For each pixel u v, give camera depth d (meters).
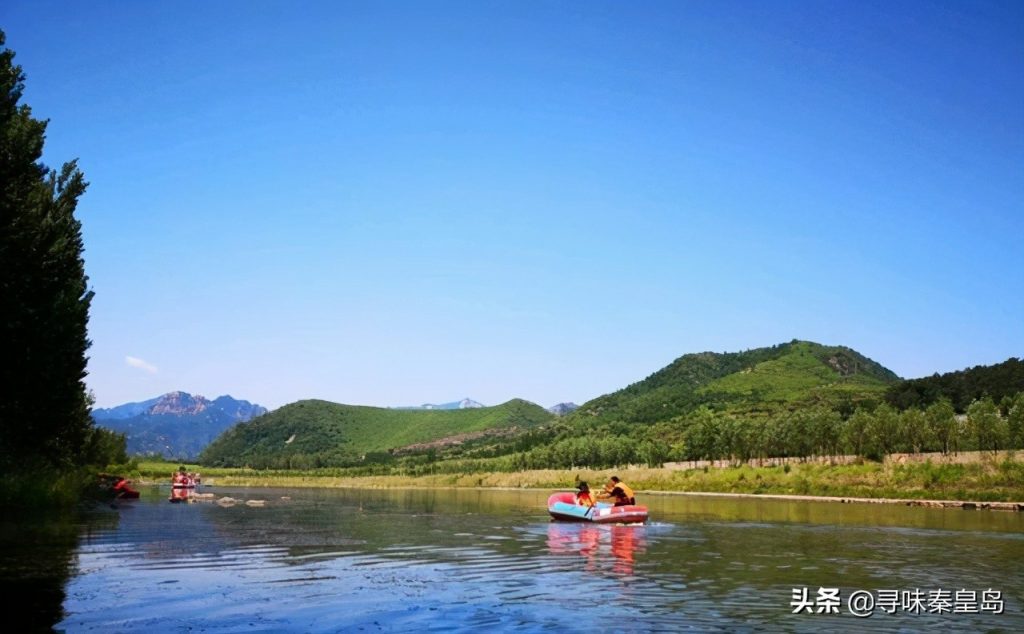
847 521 44.94
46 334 39.31
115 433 126.44
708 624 15.38
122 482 65.19
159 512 47.25
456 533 35.12
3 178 32.72
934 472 84.31
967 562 25.12
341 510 54.66
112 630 14.06
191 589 18.44
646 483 117.62
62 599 16.75
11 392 40.19
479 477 149.50
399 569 22.61
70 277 49.50
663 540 32.22
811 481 95.19
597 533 35.44
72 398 46.84
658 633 14.52
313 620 15.33
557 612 16.36
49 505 43.31
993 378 161.00
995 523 44.16
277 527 37.31
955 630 15.23
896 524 42.53
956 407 156.38
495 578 21.08
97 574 20.31
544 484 136.00
